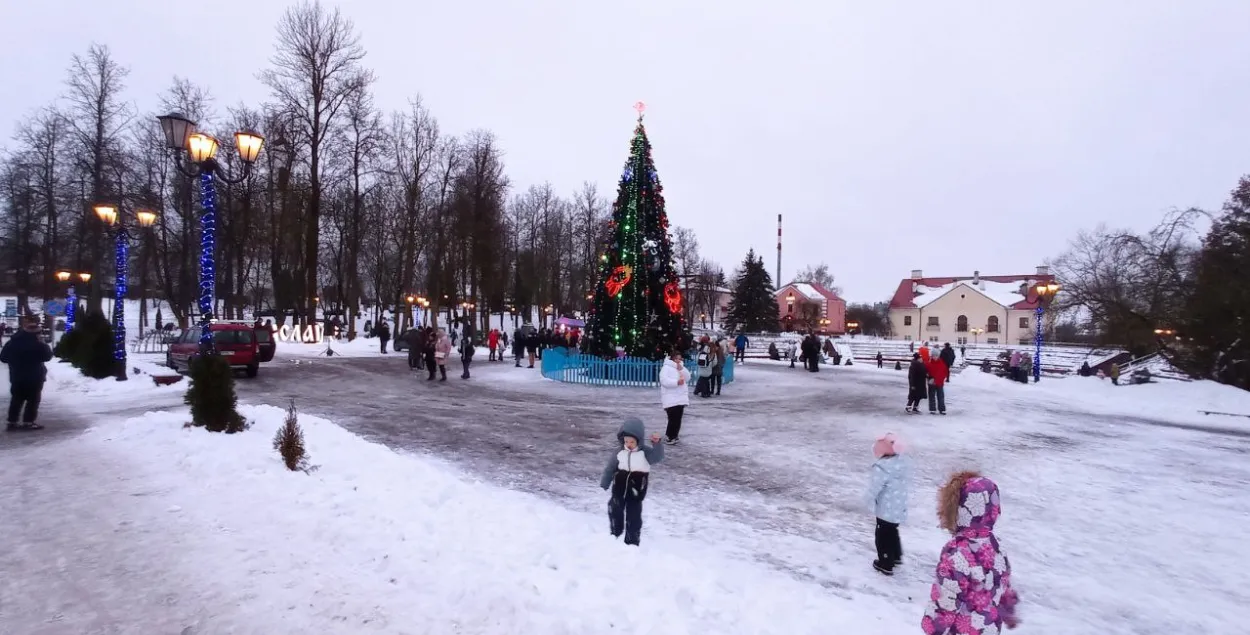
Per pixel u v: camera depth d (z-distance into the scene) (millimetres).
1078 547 6918
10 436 9953
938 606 3762
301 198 37594
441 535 5531
